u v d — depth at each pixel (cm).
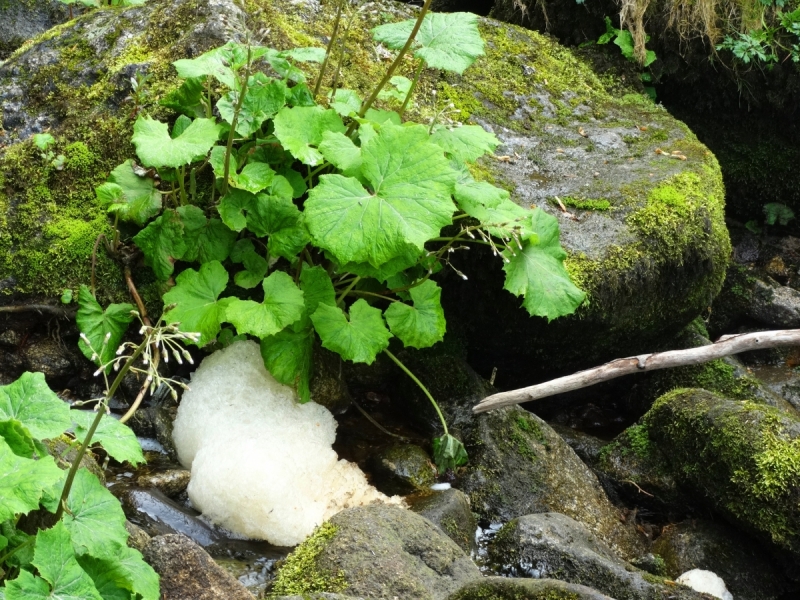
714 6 492
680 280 371
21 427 186
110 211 305
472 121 403
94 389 326
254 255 308
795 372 454
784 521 289
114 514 193
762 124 526
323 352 341
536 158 395
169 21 359
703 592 261
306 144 293
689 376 402
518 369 392
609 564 267
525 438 334
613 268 344
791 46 494
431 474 318
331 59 378
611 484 349
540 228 317
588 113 439
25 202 325
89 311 304
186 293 295
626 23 488
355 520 250
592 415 412
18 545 189
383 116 325
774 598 299
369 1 426
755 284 502
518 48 463
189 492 282
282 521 272
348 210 269
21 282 317
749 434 305
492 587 218
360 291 321
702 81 518
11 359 323
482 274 351
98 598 168
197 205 318
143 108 337
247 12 363
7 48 470
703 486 319
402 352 362
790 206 544
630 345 391
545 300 307
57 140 336
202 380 309
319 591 229
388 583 230
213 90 329
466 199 303
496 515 314
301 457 291
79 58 359
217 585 215
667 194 370
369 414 354
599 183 379
